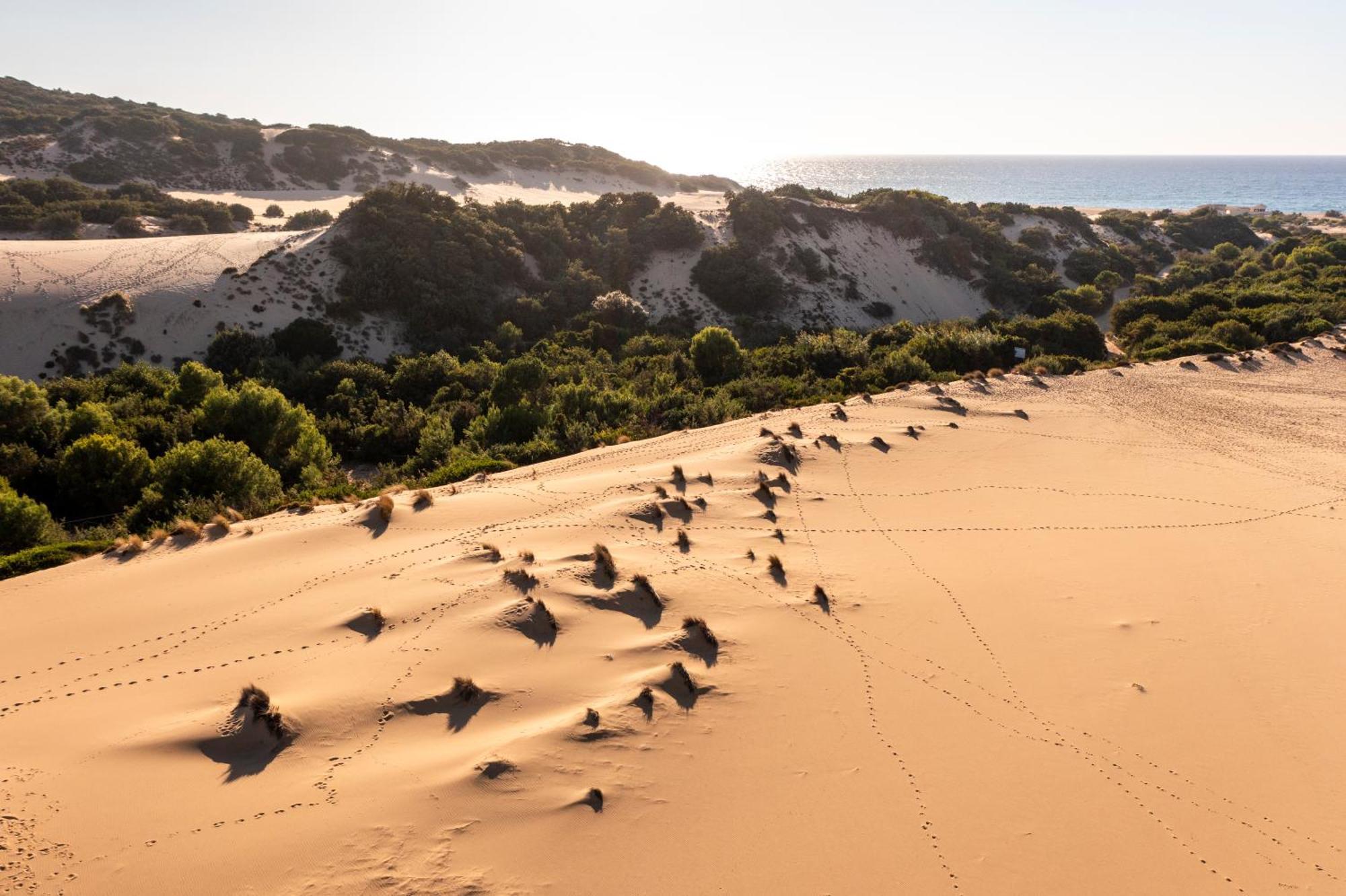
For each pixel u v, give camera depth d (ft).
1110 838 32.27
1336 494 76.59
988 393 114.01
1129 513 70.90
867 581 55.36
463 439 113.91
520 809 30.66
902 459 83.20
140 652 42.52
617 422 117.08
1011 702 41.65
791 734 37.81
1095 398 114.42
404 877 27.07
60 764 31.83
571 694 39.19
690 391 139.85
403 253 206.08
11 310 162.50
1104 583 56.49
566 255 244.22
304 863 27.32
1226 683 44.11
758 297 238.07
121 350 163.43
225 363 163.53
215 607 47.80
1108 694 42.75
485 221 239.71
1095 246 327.67
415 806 30.30
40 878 25.80
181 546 59.52
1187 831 32.91
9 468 93.30
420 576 51.08
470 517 63.87
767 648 45.32
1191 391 119.34
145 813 29.27
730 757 35.70
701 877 28.66
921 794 34.22
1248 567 59.57
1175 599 54.24
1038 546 63.16
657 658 42.80
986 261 288.30
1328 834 33.09
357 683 38.37
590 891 27.50
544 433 106.52
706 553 57.62
